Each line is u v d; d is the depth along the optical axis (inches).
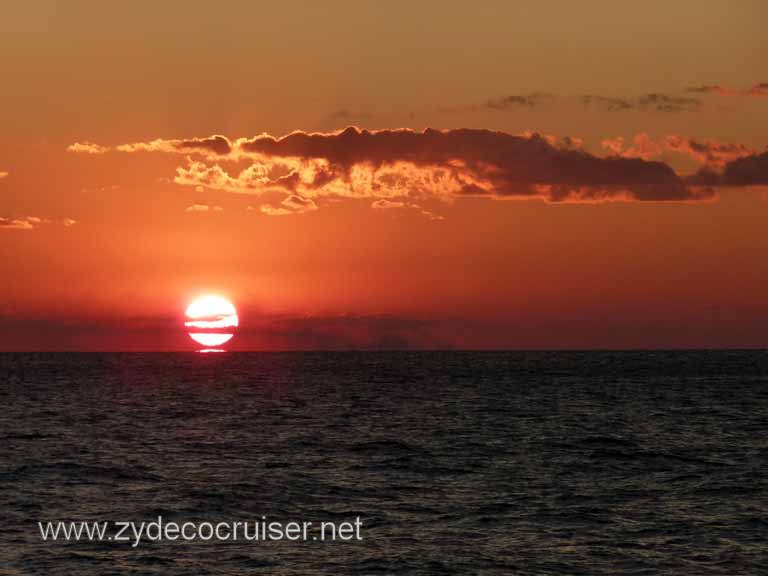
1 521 2824.8
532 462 4084.6
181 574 2329.0
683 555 2512.3
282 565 2406.5
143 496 3221.0
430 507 3088.1
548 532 2751.0
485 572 2357.3
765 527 2810.0
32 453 4328.3
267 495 3260.3
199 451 4407.0
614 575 2343.8
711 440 4948.3
